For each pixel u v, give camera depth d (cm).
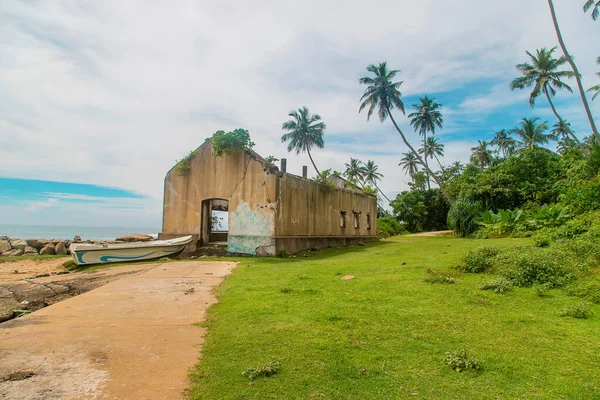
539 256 762
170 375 353
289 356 389
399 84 3391
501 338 433
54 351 415
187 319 545
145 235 2531
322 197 1969
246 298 657
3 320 667
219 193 1648
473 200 2719
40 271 1443
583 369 352
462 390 318
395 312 537
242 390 321
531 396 306
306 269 1034
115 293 738
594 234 962
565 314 515
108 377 349
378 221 3691
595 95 2533
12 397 309
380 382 333
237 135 1602
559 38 2338
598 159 1819
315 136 4181
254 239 1547
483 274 788
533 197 2544
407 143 3478
